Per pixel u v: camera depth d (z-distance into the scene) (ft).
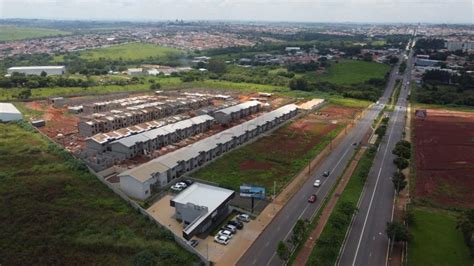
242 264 244.83
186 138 515.50
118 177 369.91
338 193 352.69
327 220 301.22
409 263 248.11
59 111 640.17
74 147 462.19
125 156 422.82
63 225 279.08
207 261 239.91
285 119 630.74
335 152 472.44
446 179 385.91
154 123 542.98
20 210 295.69
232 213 314.96
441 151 474.90
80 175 369.71
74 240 260.01
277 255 254.68
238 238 275.59
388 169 418.51
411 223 296.30
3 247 250.37
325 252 252.01
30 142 465.47
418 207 327.06
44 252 247.50
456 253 260.42
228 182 370.12
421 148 487.61
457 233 285.43
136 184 330.54
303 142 509.76
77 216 291.99
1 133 498.69
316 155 459.73
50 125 557.74
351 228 291.58
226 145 463.83
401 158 398.01
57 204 310.24
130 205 316.40
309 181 380.58
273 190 354.95
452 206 327.88
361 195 350.43
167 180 366.02
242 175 390.21
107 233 271.28
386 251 262.06
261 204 328.29
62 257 242.99
